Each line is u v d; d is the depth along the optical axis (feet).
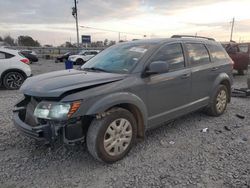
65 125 9.84
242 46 44.34
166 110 13.47
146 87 12.06
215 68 16.80
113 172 10.41
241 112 19.08
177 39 14.65
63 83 10.49
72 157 11.67
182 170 10.53
